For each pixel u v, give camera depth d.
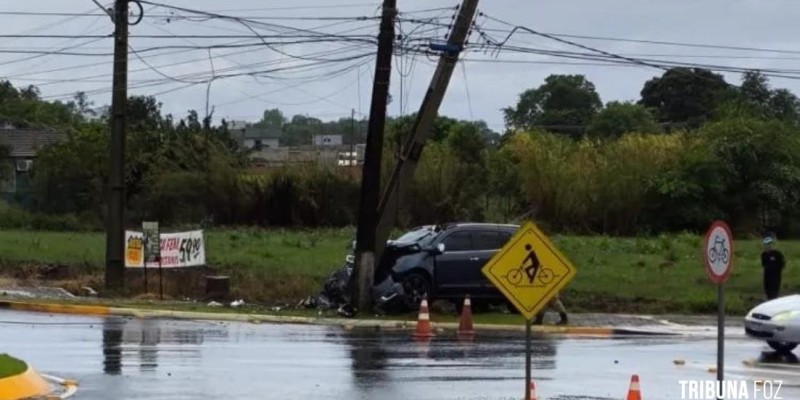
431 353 27.62
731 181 98.62
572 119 179.38
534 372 24.72
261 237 76.44
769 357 29.30
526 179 94.25
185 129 99.56
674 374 25.30
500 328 35.53
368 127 38.06
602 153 98.69
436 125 125.94
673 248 70.81
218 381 21.73
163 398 19.55
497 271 17.75
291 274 47.44
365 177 37.97
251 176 94.62
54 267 49.50
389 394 20.78
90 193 93.06
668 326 37.16
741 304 42.91
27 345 26.97
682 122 166.00
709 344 32.41
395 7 37.56
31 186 98.69
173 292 42.91
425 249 38.78
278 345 28.56
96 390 20.27
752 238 95.94
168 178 90.56
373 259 38.06
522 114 188.50
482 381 22.88
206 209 92.44
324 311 38.62
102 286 43.81
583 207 94.38
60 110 171.12
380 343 29.78
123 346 27.19
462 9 38.75
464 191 92.75
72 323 32.78
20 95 172.00
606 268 56.34
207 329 32.31
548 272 17.81
